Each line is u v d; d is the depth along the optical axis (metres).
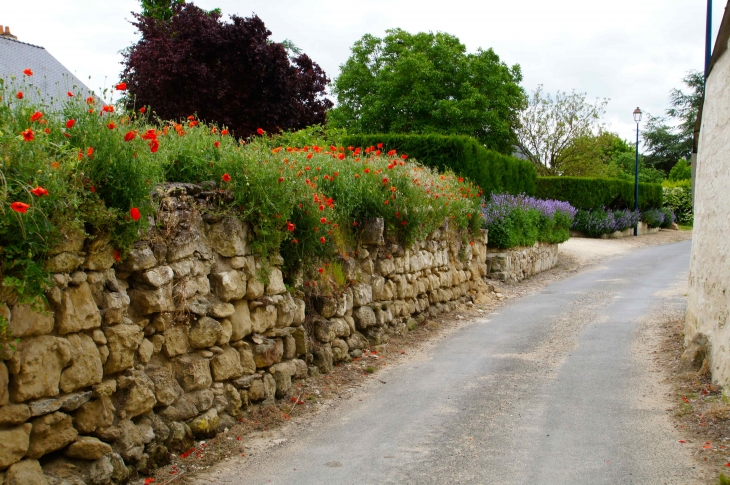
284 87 18.31
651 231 30.30
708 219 6.68
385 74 26.83
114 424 3.79
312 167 7.31
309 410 5.61
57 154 3.56
